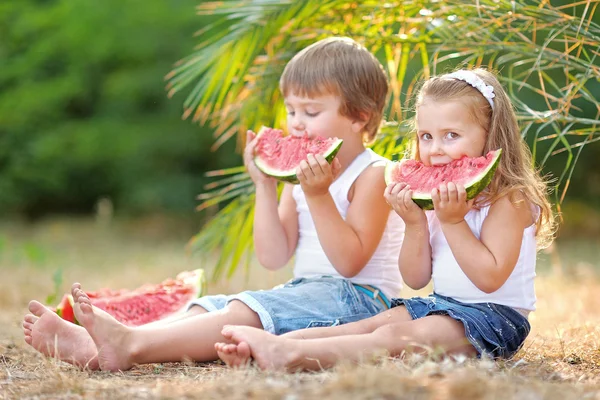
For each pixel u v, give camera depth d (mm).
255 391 3529
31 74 22922
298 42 7191
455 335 4520
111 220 22281
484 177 4508
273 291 4980
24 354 5426
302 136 5426
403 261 4848
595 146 19953
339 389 3465
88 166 22688
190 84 21812
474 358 4398
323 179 4906
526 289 4777
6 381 4285
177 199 22141
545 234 5137
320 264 5293
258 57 7270
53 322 4797
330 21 7000
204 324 4707
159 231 21078
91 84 22719
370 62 5574
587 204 20797
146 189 22234
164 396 3631
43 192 23203
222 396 3547
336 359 4320
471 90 4809
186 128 22250
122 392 3756
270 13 7105
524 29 6129
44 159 22562
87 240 18719
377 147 6867
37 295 9336
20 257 13281
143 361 4602
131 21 22016
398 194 4711
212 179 22656
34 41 22922
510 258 4602
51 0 23328
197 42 21828
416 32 6949
